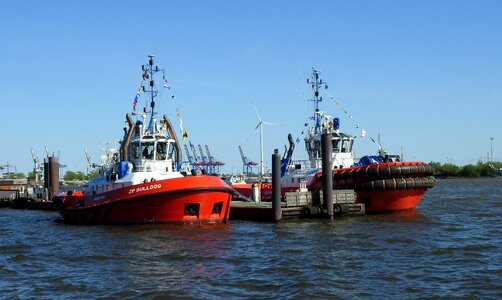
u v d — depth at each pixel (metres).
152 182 31.38
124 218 32.66
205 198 31.31
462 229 30.89
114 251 24.27
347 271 19.56
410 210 40.25
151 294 16.70
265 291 17.06
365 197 39.41
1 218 46.94
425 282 17.86
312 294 16.50
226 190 32.12
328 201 36.06
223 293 16.83
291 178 44.00
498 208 45.94
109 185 35.66
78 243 27.16
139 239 27.44
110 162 42.31
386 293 16.59
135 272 19.88
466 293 16.44
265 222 35.00
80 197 37.62
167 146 36.06
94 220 35.03
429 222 34.47
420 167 39.22
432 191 87.81
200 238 27.72
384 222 34.50
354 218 36.75
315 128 47.12
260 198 46.50
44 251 25.05
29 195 68.50
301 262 21.30
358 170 39.34
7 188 85.50
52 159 64.06
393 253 23.08
